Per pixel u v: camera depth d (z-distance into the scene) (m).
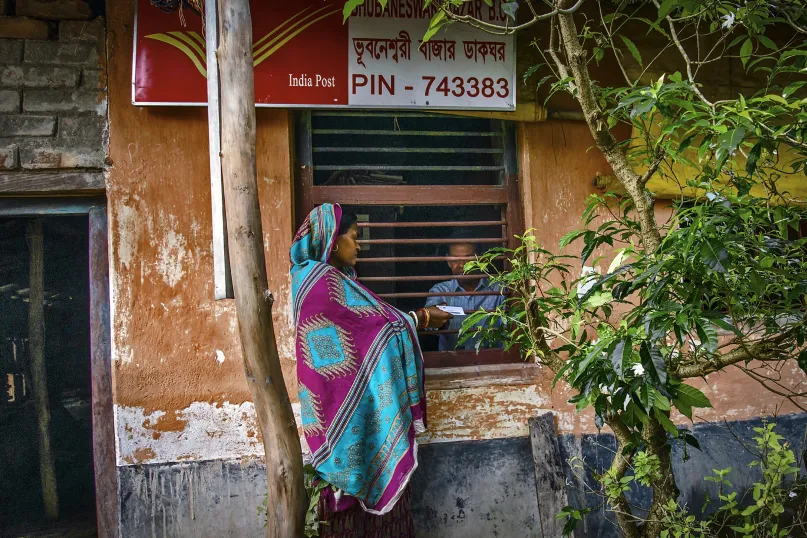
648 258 2.07
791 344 2.12
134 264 3.22
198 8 2.85
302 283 2.88
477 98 3.50
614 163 2.31
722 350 3.77
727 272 1.78
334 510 2.73
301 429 3.33
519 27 2.25
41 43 3.20
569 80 2.33
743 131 1.80
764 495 2.41
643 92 2.03
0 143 3.14
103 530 3.25
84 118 3.21
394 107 3.41
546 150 3.68
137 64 3.16
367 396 2.80
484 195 3.69
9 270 3.47
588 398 1.95
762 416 3.87
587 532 3.55
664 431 2.37
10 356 3.48
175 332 3.24
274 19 3.30
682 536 2.36
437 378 3.50
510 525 3.49
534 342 2.47
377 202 3.59
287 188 3.38
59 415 3.53
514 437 3.54
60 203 3.29
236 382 3.28
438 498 3.43
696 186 2.26
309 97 3.33
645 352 1.86
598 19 3.69
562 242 2.44
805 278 2.06
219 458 3.24
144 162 3.24
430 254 4.07
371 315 2.86
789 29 3.97
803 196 3.71
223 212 2.18
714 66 3.89
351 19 3.37
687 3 2.58
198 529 3.21
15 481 3.49
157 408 3.21
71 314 3.53
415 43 3.44
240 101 2.07
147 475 3.19
